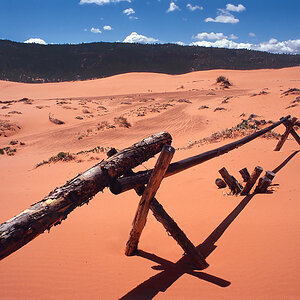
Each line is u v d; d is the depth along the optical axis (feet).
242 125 58.59
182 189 26.94
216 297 10.39
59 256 14.87
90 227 19.07
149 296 10.78
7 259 14.84
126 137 80.69
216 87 202.90
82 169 42.78
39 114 113.29
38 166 49.96
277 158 34.14
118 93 208.85
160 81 262.88
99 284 12.00
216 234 15.94
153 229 17.54
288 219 16.87
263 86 203.72
